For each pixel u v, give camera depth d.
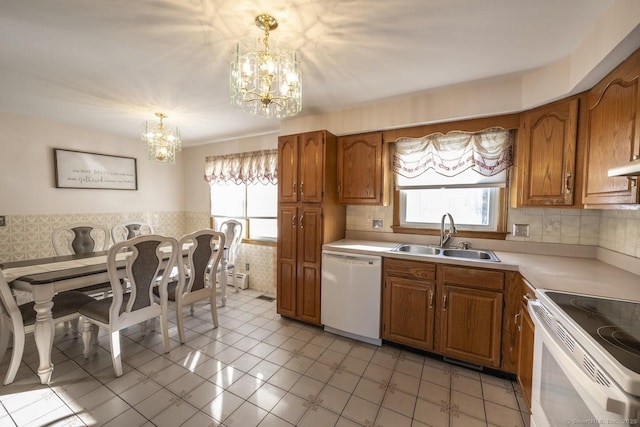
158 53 1.74
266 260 3.83
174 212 4.55
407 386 1.87
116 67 1.92
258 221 4.02
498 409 1.66
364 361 2.16
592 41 1.46
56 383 1.84
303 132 2.97
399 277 2.28
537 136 2.00
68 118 3.08
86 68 1.93
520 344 1.73
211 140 4.19
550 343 1.04
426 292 2.17
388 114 2.58
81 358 2.14
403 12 1.35
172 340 2.46
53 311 2.00
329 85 2.21
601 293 1.30
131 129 3.54
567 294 1.28
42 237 3.14
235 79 1.68
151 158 2.96
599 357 0.80
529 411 1.60
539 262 1.95
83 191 3.47
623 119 1.35
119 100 2.53
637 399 0.68
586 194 1.71
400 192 2.84
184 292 2.47
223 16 1.38
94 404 1.66
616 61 1.37
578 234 2.14
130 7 1.31
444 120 2.37
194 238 2.42
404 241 2.80
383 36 1.55
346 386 1.87
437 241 2.65
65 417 1.56
